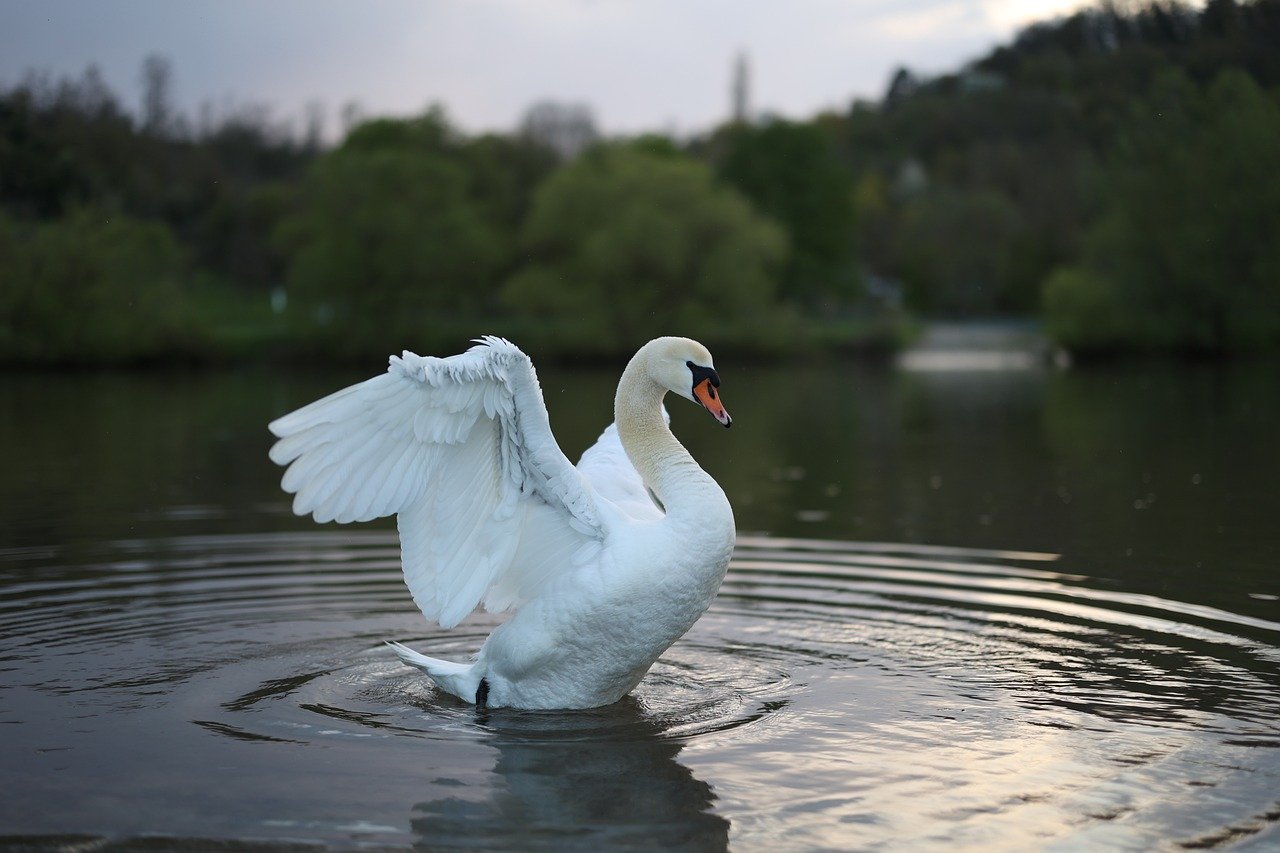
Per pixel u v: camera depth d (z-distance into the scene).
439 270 47.88
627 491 7.09
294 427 5.73
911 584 9.50
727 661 7.55
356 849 4.89
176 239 48.50
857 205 79.12
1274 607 8.56
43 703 6.70
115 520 12.53
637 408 6.84
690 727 6.34
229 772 5.70
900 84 90.31
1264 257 35.97
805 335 50.75
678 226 48.62
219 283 56.62
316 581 9.70
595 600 6.25
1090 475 15.95
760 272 50.12
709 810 5.27
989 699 6.73
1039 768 5.71
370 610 8.83
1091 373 39.41
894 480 15.86
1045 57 55.19
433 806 5.31
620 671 6.50
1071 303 43.41
